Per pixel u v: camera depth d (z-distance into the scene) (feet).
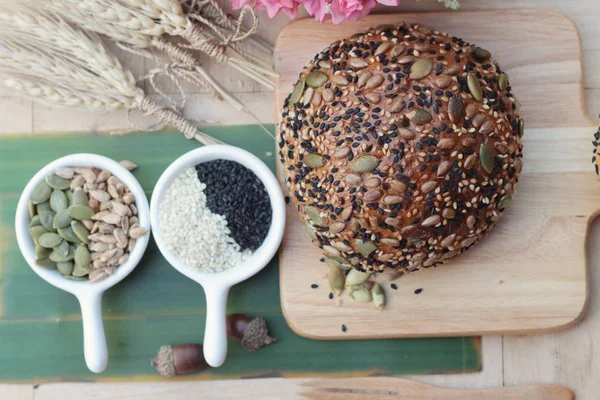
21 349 1.58
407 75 1.35
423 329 1.53
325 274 1.53
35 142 1.58
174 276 1.58
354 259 1.44
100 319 1.51
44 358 1.58
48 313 1.58
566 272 1.51
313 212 1.41
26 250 1.49
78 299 1.57
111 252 1.49
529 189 1.52
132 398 1.57
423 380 1.56
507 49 1.51
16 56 1.45
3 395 1.56
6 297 1.58
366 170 1.34
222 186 1.51
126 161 1.57
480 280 1.52
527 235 1.52
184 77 1.53
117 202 1.50
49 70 1.47
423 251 1.41
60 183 1.49
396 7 1.54
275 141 1.56
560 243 1.51
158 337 1.57
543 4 1.55
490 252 1.52
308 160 1.39
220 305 1.48
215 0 1.55
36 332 1.58
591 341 1.55
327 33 1.53
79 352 1.58
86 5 1.41
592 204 1.51
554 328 1.51
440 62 1.36
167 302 1.58
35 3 1.43
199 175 1.52
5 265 1.58
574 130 1.51
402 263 1.43
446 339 1.56
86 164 1.51
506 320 1.52
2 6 1.41
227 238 1.51
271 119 1.57
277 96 1.53
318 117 1.38
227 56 1.49
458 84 1.35
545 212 1.52
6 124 1.57
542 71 1.51
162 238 1.49
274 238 1.48
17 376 1.57
